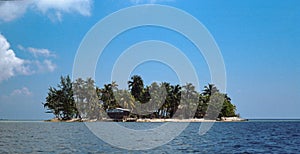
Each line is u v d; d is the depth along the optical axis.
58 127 97.00
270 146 41.66
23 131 76.31
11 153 33.66
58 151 35.03
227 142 47.41
